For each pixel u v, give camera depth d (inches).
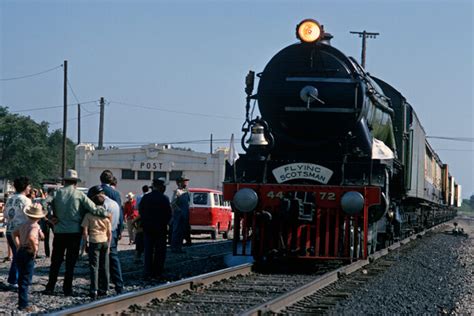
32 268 450.9
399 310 454.0
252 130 637.9
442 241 1304.1
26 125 3693.4
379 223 746.2
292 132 651.5
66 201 514.0
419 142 1019.9
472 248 1226.6
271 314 395.5
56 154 4276.6
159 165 2347.4
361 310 442.3
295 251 620.7
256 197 617.0
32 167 3639.3
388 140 792.3
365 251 625.0
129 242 1104.2
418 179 1005.8
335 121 640.4
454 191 2390.5
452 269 770.2
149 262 627.2
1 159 3631.9
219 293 490.9
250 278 577.0
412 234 1223.5
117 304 400.5
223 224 1296.8
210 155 2343.8
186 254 889.5
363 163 631.2
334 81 638.5
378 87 769.6
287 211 609.0
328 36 665.0
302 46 650.8
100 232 507.8
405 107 852.6
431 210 1539.1
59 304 473.7
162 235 631.8
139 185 2363.4
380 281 584.1
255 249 638.5
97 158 2361.0
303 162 637.9
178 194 896.9
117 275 538.3
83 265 727.7
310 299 464.4
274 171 639.8
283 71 652.1
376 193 616.1
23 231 447.8
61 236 515.8
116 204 539.2
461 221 3319.4
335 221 622.5
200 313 408.8
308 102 634.8
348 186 620.7
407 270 686.5
